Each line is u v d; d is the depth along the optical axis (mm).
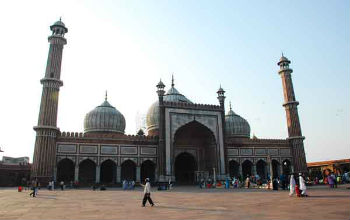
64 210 5109
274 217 3861
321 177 16797
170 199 7375
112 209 5215
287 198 6691
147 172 17672
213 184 15602
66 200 7305
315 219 3592
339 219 3523
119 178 15781
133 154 16406
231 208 5055
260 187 12750
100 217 4207
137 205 5945
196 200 6922
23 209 5297
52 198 7992
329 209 4449
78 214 4555
